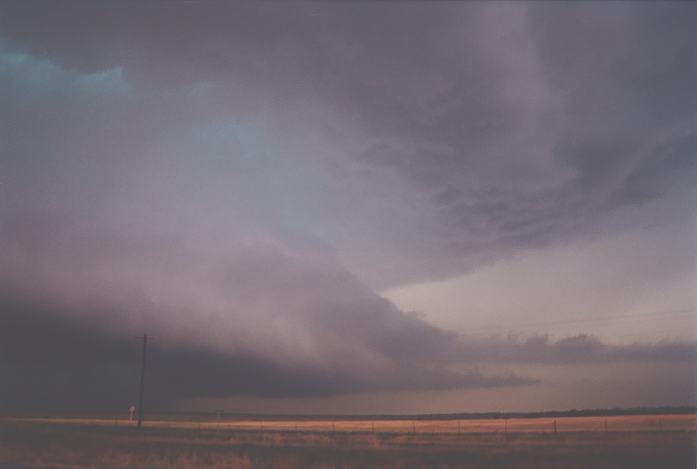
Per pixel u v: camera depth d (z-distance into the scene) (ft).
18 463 77.10
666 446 83.51
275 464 79.36
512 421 168.66
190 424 185.37
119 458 82.38
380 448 90.63
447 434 119.03
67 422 174.29
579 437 96.89
